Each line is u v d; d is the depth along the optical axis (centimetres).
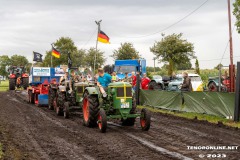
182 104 1515
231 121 1184
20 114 1453
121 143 845
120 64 2556
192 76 2342
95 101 1095
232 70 1611
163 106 1656
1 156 687
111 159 689
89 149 781
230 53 2531
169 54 4316
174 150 765
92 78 1521
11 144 823
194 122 1205
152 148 786
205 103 1356
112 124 1169
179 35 4359
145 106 1814
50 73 2002
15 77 3438
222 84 2177
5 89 3591
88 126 1113
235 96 1177
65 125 1151
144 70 2533
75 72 1491
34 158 697
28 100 2081
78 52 5609
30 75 2038
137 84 1905
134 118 1122
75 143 849
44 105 1892
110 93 1054
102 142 859
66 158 701
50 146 814
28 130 1040
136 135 955
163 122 1207
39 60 2861
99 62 5297
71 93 1373
